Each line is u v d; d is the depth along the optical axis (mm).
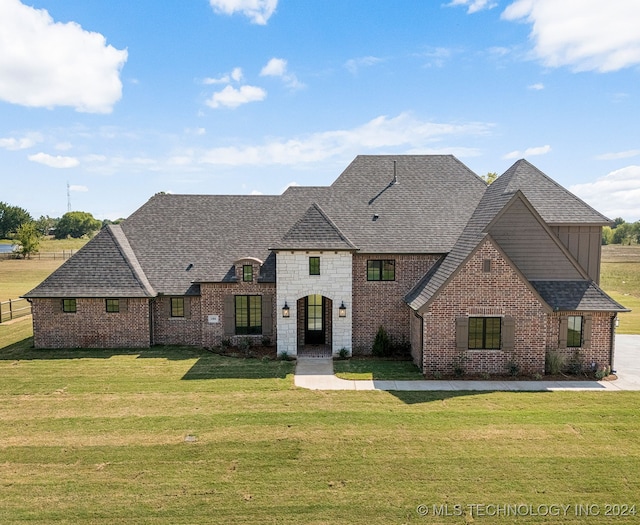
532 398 15781
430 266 22125
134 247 24812
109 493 10086
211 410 14719
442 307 18188
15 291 46781
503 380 17812
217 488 10289
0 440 12625
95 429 13305
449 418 14016
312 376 18391
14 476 10781
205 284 22828
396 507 9617
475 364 18391
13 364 20109
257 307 23188
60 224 169000
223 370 19188
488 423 13633
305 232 21359
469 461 11430
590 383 17516
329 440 12555
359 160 26578
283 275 21078
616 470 11031
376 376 18359
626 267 68812
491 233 19672
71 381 17734
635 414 14367
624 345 23953
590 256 20469
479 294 18172
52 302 22719
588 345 18844
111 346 22906
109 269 23172
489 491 10188
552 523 9172
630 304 38844
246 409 14805
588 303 18797
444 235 22609
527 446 12195
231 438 12695
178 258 24234
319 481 10570
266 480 10617
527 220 19641
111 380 17844
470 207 24141
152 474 10875
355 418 14031
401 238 22438
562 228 20328
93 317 22828
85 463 11375
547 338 18859
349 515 9352
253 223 25906
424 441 12477
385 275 22250
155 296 22781
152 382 17594
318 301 23734
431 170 26109
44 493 10078
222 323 23078
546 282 19656
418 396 16000
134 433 13031
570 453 11836
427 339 18344
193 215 26281
